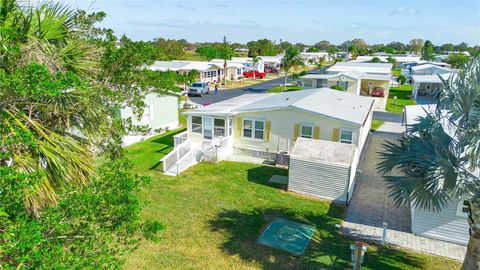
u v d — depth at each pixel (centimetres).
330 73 4775
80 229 542
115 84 746
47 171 539
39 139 544
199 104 3434
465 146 757
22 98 481
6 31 476
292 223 1194
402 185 832
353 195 1434
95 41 705
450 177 760
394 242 1079
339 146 1422
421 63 6384
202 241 1082
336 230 1155
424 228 1106
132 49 740
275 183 1541
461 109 769
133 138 2161
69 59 632
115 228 562
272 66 7488
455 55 7562
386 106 3516
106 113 707
